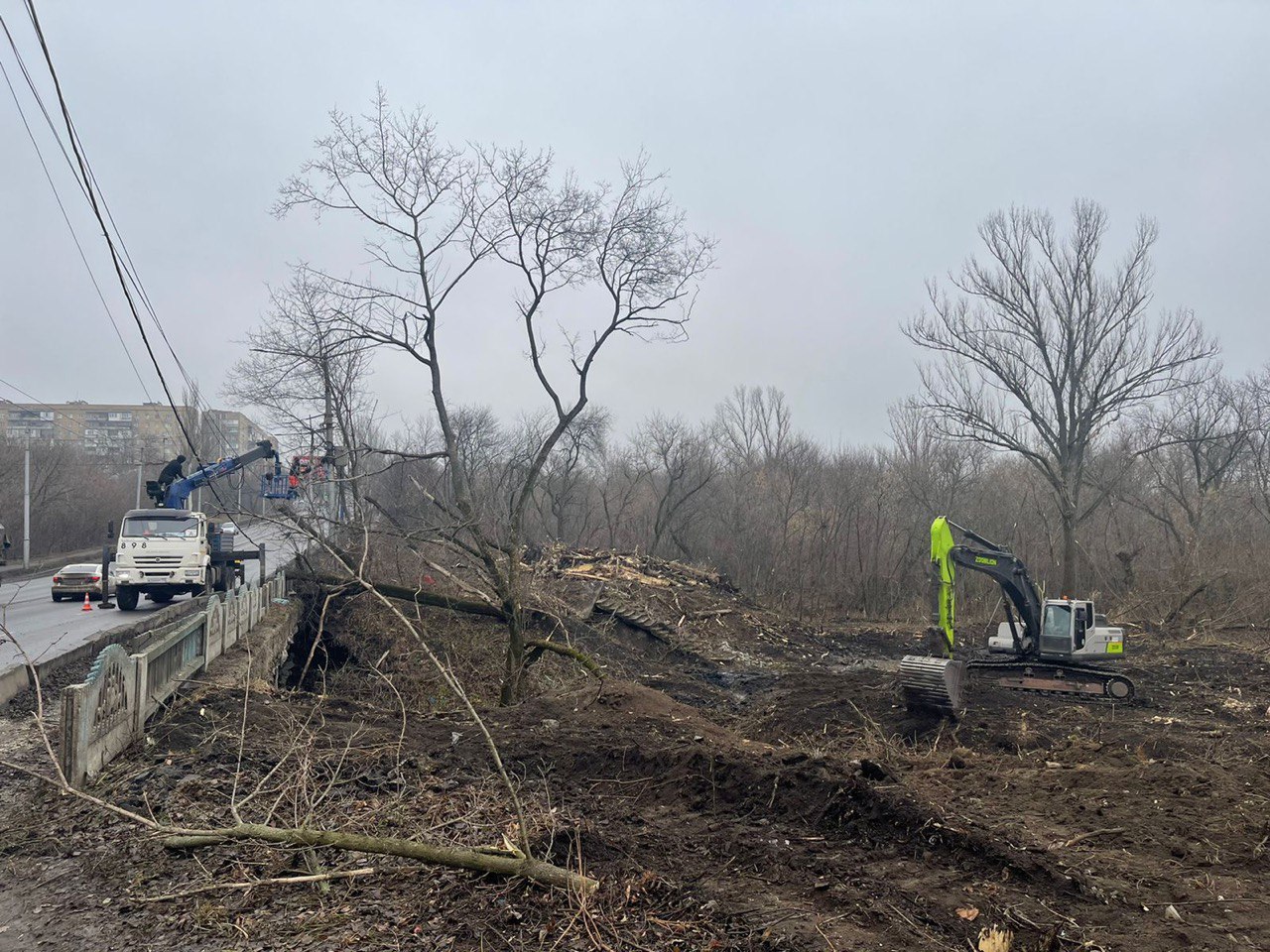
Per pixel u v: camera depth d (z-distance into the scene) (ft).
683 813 27.12
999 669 61.16
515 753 32.86
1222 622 99.30
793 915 18.75
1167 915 19.66
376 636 69.10
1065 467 101.35
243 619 54.90
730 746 33.68
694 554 138.72
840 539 120.37
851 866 21.93
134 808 25.11
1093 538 117.70
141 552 83.51
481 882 20.12
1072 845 24.94
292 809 25.30
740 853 22.68
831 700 53.26
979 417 101.14
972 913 19.10
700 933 18.04
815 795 26.17
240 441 188.03
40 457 176.55
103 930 18.69
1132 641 92.48
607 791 29.50
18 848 23.00
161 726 32.78
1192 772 32.96
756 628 94.02
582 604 84.17
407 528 61.11
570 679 64.54
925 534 118.01
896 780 28.48
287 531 50.26
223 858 21.97
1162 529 121.70
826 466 142.61
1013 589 60.59
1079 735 43.93
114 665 29.43
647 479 163.84
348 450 58.95
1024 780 32.58
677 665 80.33
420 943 17.76
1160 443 110.01
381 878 20.81
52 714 37.86
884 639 97.25
